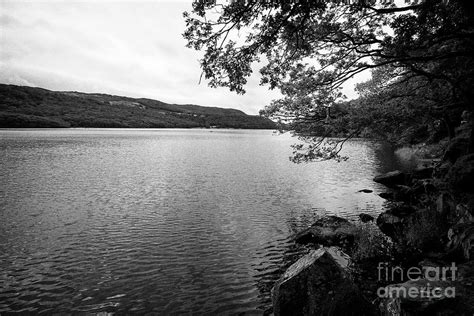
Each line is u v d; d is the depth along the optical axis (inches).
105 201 1109.7
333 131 653.9
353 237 654.5
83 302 470.3
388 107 618.2
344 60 564.7
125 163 2201.0
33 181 1448.1
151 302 469.4
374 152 3093.0
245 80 392.8
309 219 893.2
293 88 625.0
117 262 610.9
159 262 610.9
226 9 307.1
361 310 346.0
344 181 1542.8
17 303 466.3
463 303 254.8
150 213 962.7
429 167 1294.3
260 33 360.5
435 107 603.8
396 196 1103.0
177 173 1797.5
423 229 566.9
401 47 429.1
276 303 381.1
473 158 532.4
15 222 855.1
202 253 652.7
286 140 6289.4
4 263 603.5
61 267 588.4
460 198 518.6
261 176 1710.1
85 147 3341.5
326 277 373.1
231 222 872.3
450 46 510.3
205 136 7386.8
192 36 329.4
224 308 448.5
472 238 420.5
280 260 610.9
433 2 374.6
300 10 319.6
